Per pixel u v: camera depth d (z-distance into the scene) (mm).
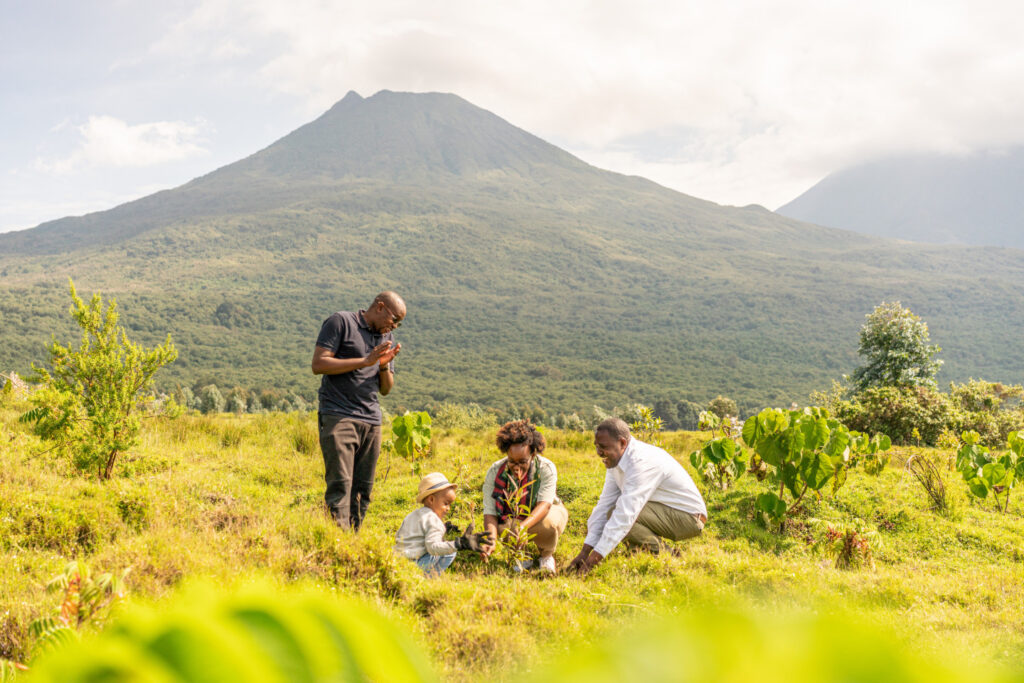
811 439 7035
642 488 5473
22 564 3883
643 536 5723
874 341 29188
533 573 5035
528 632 3451
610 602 4121
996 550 7059
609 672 178
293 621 238
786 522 7293
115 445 6824
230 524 4656
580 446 12836
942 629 4078
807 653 178
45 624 2211
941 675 184
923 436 16938
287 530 4473
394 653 245
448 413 23359
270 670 220
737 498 7844
